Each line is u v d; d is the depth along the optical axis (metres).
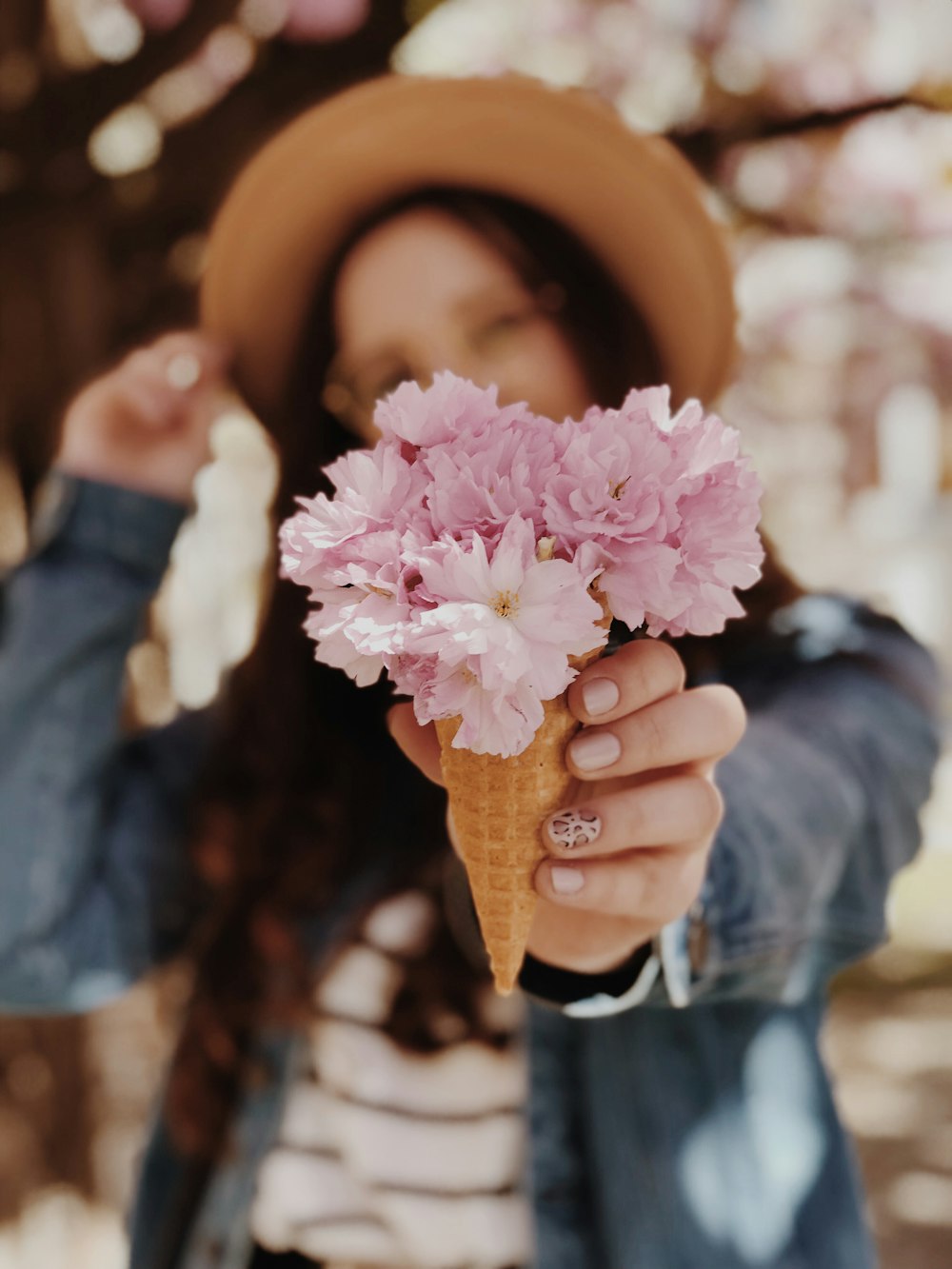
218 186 1.21
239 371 0.95
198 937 0.95
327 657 0.47
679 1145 0.73
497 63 2.06
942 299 3.33
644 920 0.55
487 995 0.77
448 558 0.45
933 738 0.74
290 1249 0.81
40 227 1.19
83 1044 1.23
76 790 0.88
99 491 0.90
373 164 0.85
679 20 1.98
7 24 1.19
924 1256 1.65
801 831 0.62
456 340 0.83
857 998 2.84
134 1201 0.88
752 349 3.44
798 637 0.77
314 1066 0.81
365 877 0.82
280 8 1.32
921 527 4.86
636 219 0.83
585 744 0.50
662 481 0.47
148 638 1.17
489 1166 0.76
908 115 2.29
